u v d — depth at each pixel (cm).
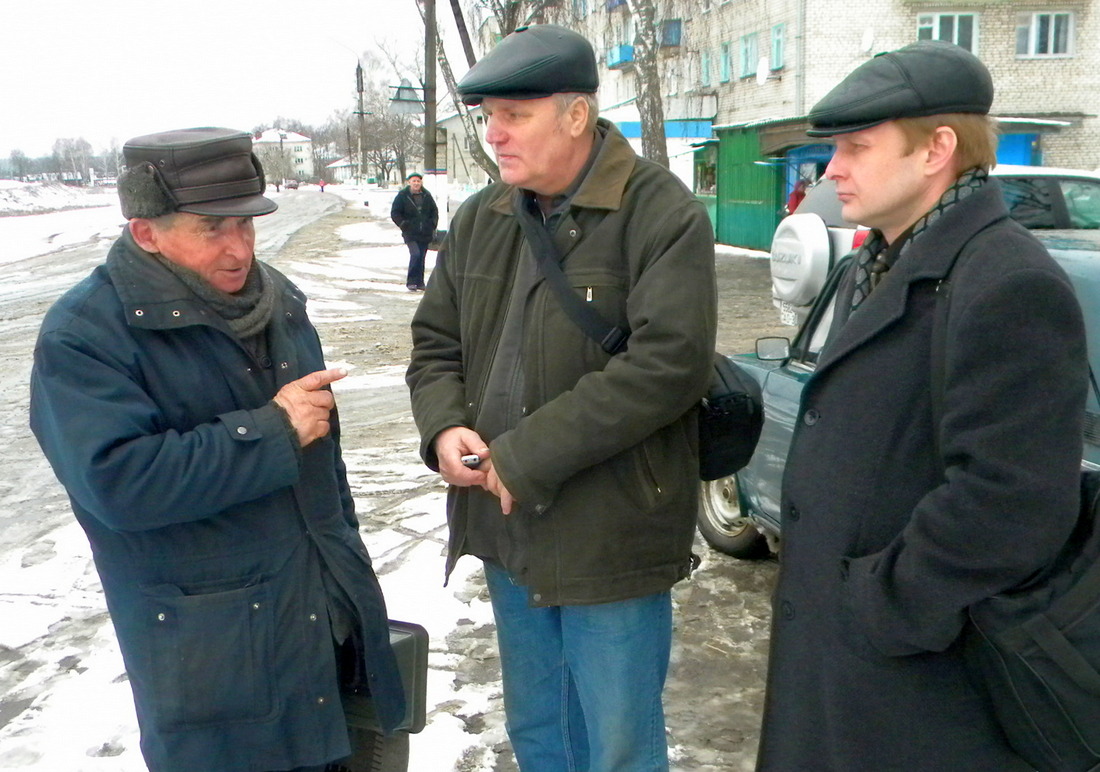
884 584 166
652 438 210
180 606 187
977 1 2161
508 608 240
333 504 208
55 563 468
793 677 190
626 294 207
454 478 215
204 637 187
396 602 413
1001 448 153
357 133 8194
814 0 2131
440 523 505
